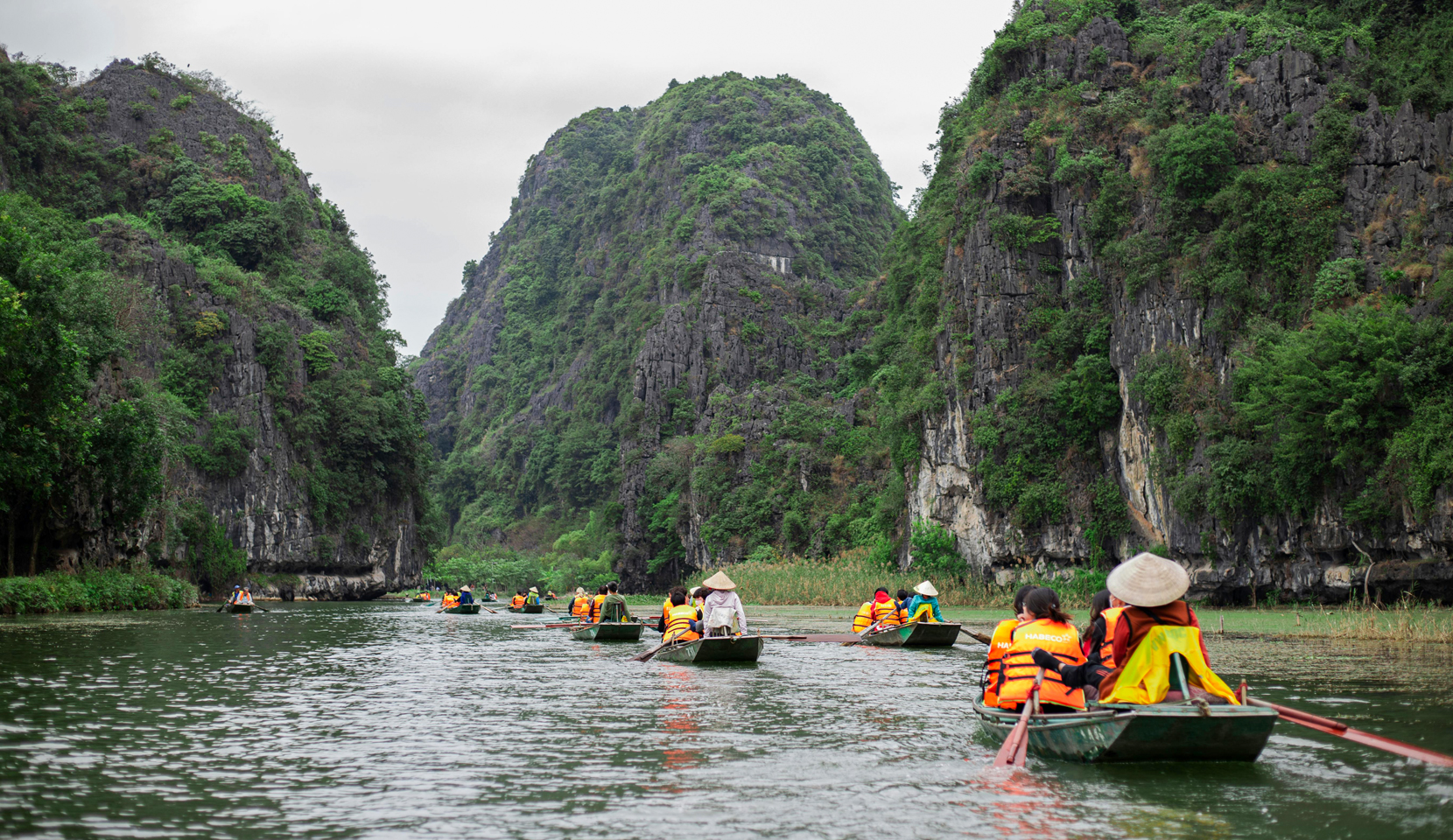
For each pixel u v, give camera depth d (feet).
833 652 81.71
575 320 580.71
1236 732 32.78
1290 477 137.08
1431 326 121.60
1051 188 178.09
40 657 71.51
